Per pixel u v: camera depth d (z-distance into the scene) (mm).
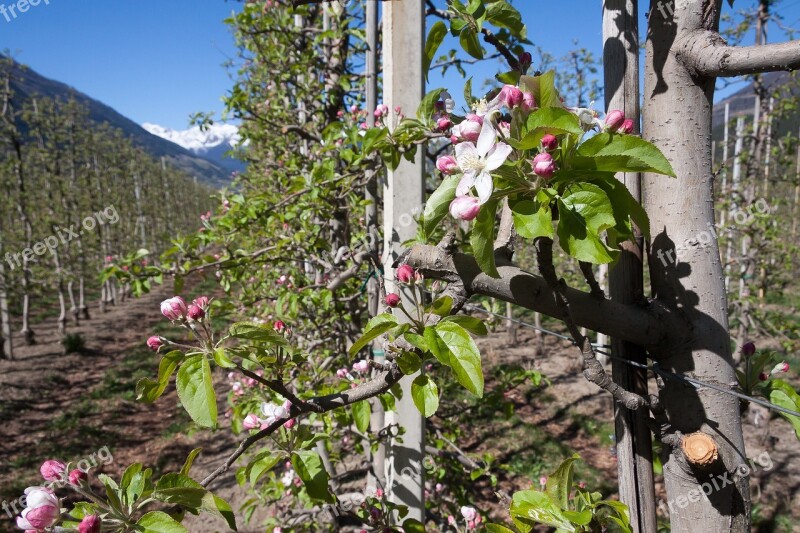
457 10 1320
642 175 1022
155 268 2539
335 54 3416
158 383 864
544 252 754
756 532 4121
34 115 11672
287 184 3309
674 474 920
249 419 1265
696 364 896
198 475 5527
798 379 6133
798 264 8375
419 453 1819
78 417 7387
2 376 8500
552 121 722
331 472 2758
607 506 1020
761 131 4918
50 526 820
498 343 9406
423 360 941
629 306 933
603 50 1029
